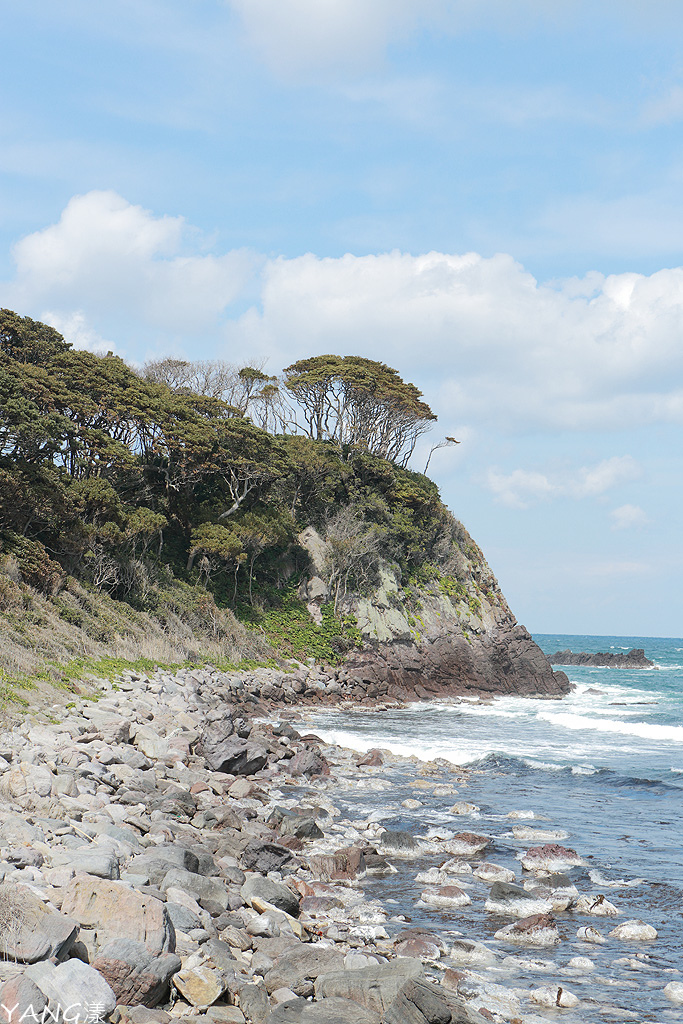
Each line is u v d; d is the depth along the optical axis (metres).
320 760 26.98
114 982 7.79
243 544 57.94
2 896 7.82
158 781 19.45
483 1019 8.98
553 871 16.64
